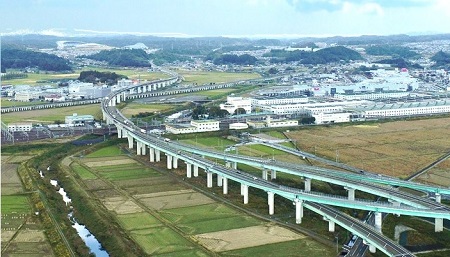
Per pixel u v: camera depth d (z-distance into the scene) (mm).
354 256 180375
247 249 187250
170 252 185000
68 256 180000
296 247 189000
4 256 179375
